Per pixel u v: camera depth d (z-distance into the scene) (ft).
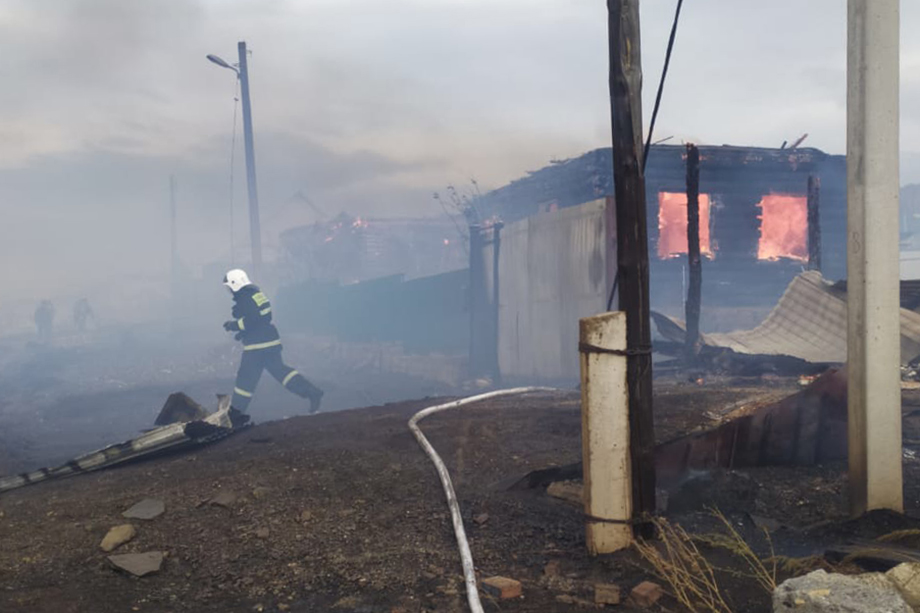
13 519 15.12
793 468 16.76
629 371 12.25
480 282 48.78
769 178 57.41
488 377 46.73
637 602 10.45
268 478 16.79
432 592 11.22
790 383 25.09
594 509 12.13
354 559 12.47
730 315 48.67
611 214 34.06
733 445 16.25
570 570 11.79
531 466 17.24
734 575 11.09
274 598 11.30
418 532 13.57
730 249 56.34
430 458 17.87
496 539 13.15
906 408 19.40
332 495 15.61
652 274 53.57
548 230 39.78
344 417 24.18
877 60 12.33
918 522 12.12
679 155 55.57
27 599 11.25
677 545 11.80
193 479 17.16
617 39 11.99
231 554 12.89
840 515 13.57
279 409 40.32
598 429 12.03
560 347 38.63
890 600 7.97
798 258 57.00
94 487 17.35
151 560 12.51
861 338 12.57
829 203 58.90
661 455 15.56
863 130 12.42
